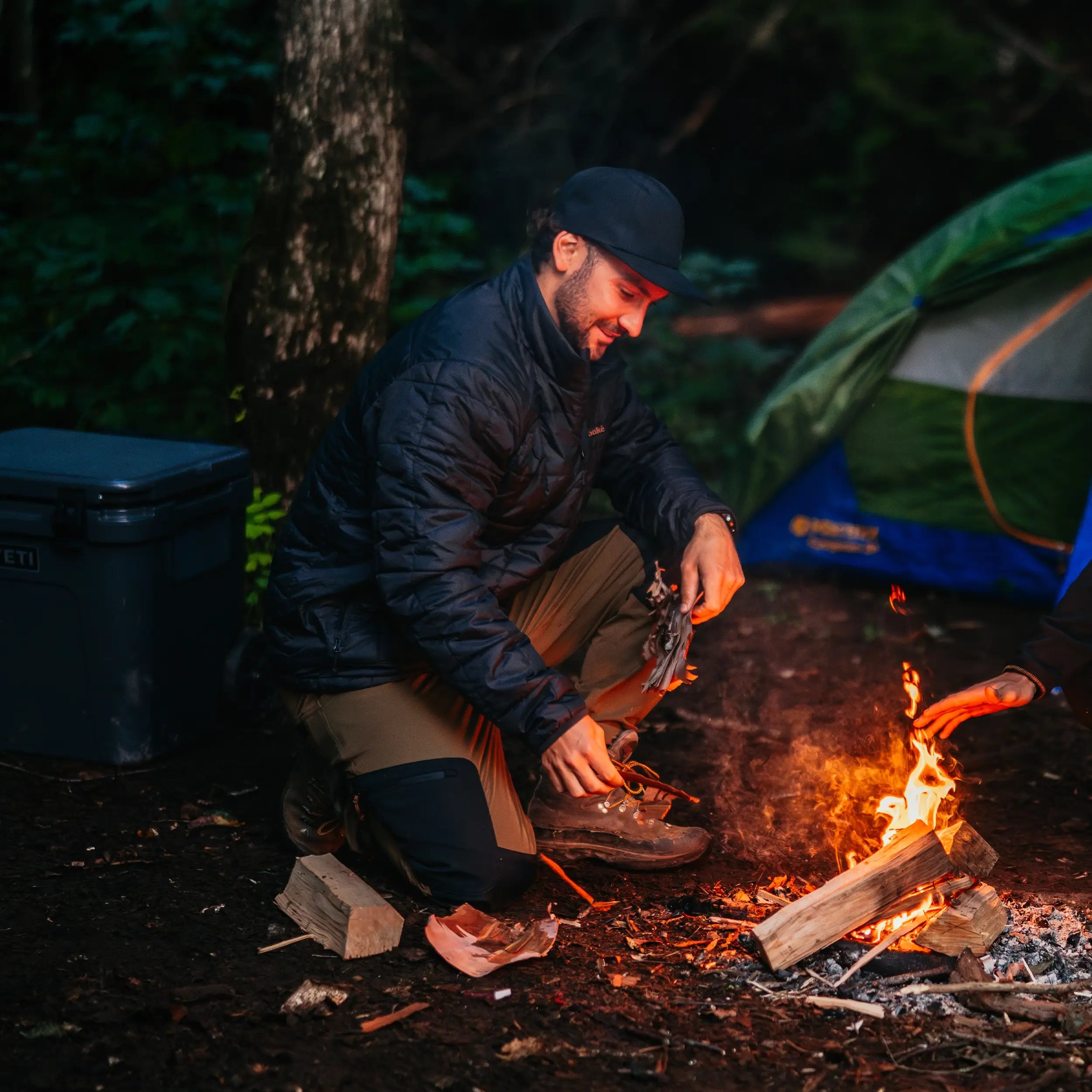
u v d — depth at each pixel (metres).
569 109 11.50
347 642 2.95
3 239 5.91
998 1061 2.39
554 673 2.71
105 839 3.34
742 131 12.26
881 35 11.73
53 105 7.00
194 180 5.66
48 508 3.57
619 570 3.26
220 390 5.75
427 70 11.25
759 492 6.04
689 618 3.05
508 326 2.82
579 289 2.77
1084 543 4.97
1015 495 5.75
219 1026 2.47
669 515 3.28
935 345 5.75
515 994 2.61
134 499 3.54
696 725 4.35
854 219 12.44
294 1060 2.37
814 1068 2.38
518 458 2.87
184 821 3.45
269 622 3.07
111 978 2.64
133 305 5.83
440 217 6.30
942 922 2.73
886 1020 2.52
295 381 4.54
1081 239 5.41
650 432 3.38
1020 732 4.31
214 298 5.77
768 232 12.40
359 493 2.91
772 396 6.03
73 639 3.66
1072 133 12.43
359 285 4.55
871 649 5.21
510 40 11.63
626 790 3.29
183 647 3.83
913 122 11.94
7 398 5.93
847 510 6.02
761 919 2.96
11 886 3.07
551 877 3.19
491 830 2.92
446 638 2.71
